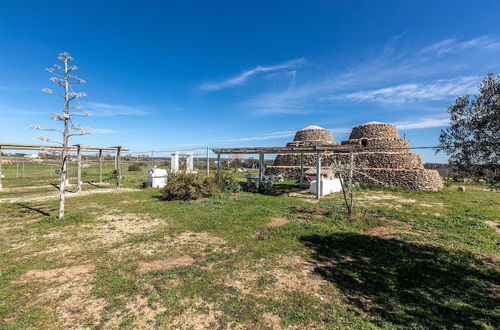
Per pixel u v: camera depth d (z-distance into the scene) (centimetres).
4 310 318
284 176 2684
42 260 482
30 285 386
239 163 4944
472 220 858
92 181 2094
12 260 482
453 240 630
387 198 1398
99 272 433
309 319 311
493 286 402
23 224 744
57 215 845
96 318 308
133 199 1211
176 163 1997
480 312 329
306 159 2697
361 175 2181
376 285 399
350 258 508
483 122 396
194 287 384
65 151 786
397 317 316
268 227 731
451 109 452
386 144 2383
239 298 356
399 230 722
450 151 459
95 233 662
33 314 313
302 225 754
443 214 961
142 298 354
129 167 3356
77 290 374
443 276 430
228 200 1198
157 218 828
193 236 643
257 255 518
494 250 565
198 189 1247
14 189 1546
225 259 497
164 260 491
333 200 1277
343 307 337
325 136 2906
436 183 1952
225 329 292
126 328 291
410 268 459
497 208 1120
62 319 305
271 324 301
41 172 2916
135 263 473
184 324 299
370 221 805
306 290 382
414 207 1106
